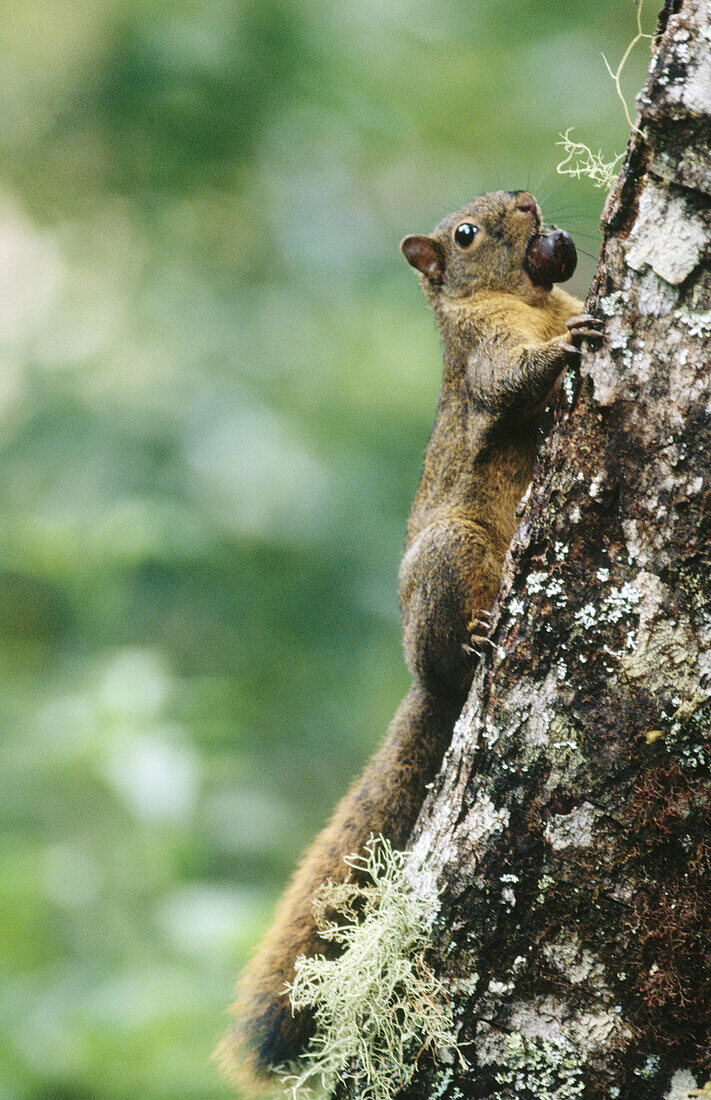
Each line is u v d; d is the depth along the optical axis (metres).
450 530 7.75
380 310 17.59
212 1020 8.45
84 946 9.43
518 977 5.24
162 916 9.16
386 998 5.49
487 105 17.98
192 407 16.19
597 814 5.11
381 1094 5.48
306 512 15.75
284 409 16.61
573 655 5.18
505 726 5.32
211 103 17.23
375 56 17.72
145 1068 8.33
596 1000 5.12
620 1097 5.09
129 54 17.09
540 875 5.21
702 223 4.94
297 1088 5.76
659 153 4.96
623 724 5.07
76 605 12.73
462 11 18.30
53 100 17.58
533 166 17.86
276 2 17.31
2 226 18.67
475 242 8.88
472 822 5.39
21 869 9.32
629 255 5.09
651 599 5.04
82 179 17.89
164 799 9.51
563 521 5.24
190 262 18.09
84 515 14.91
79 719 10.05
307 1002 5.76
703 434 4.93
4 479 15.87
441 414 8.56
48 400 16.47
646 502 5.05
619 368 5.11
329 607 16.02
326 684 16.03
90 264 18.08
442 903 5.42
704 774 4.96
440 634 7.69
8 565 13.95
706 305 4.95
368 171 18.50
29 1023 8.69
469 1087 5.31
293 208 18.12
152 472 15.70
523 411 7.73
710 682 4.95
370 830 7.50
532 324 8.32
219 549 15.57
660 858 5.02
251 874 12.41
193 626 15.77
